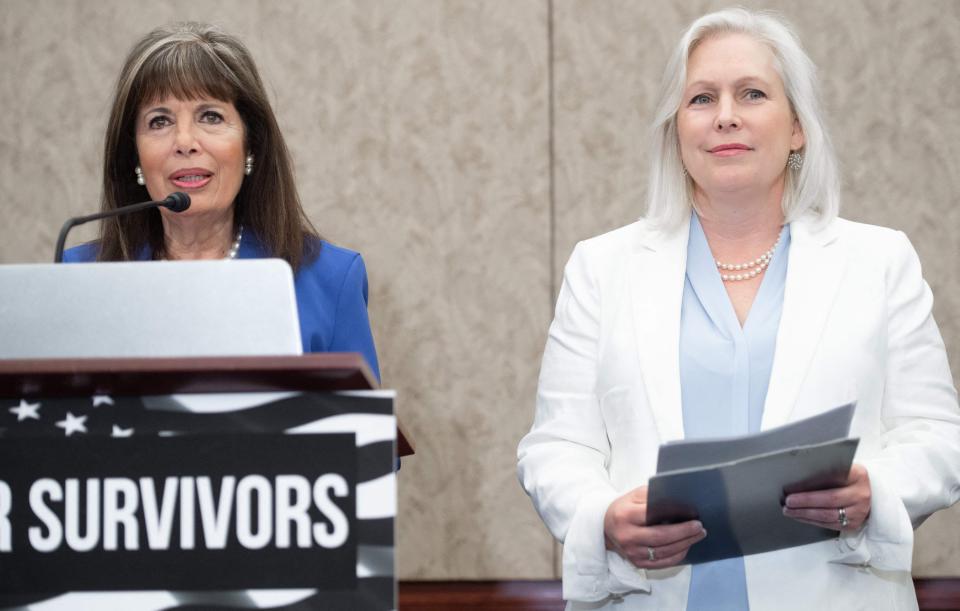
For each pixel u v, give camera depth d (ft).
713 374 7.41
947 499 7.24
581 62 14.01
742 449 6.06
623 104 13.96
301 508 5.16
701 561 7.08
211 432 5.20
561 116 13.98
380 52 14.08
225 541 5.16
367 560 5.12
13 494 5.20
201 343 5.55
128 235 8.55
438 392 13.87
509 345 13.85
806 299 7.53
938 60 13.78
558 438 7.80
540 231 13.91
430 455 13.83
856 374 7.30
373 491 5.16
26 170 14.16
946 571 13.25
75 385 5.10
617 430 7.57
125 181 8.48
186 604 5.13
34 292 5.60
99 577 5.16
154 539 5.16
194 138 8.05
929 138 13.69
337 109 14.07
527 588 13.65
